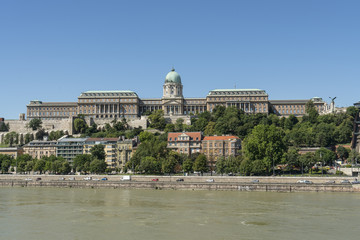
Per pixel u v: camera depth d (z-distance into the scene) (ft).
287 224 415.23
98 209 506.89
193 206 526.57
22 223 424.05
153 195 645.10
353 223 419.13
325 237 366.84
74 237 368.07
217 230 391.04
